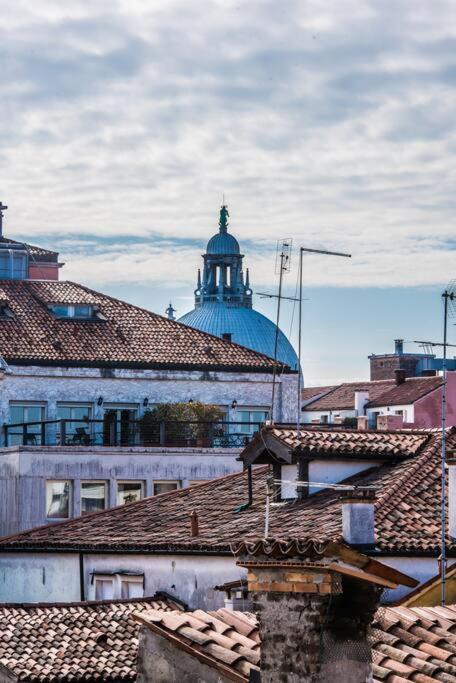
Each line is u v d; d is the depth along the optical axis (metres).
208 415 100.50
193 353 108.56
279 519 54.84
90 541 62.62
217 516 59.84
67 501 87.88
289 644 23.81
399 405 161.00
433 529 50.44
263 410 109.12
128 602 55.03
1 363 101.75
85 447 88.38
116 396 104.88
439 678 27.55
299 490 56.62
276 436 57.34
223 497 62.81
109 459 88.75
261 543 24.16
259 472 65.25
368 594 23.97
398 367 193.50
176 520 61.59
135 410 105.44
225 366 108.25
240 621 28.55
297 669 23.72
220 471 90.62
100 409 104.12
